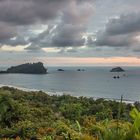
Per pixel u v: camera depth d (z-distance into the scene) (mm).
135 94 165375
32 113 36500
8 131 23297
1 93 37625
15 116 34219
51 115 37844
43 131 19875
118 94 160500
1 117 33781
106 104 51188
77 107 45531
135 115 5734
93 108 46125
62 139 12609
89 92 171875
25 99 63844
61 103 58875
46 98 67688
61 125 19016
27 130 22547
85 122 20234
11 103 35906
